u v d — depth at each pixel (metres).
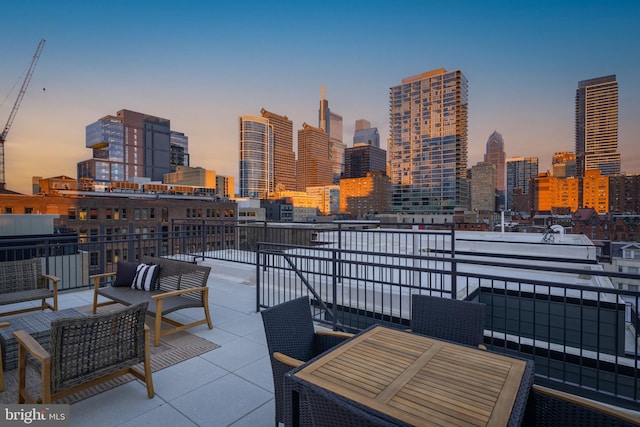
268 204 180.88
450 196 176.12
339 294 6.66
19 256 14.95
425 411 1.59
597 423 1.79
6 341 3.64
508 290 6.74
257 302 5.96
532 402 1.99
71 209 66.88
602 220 88.00
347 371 1.98
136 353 3.18
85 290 7.47
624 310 5.91
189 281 5.32
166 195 93.75
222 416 2.97
